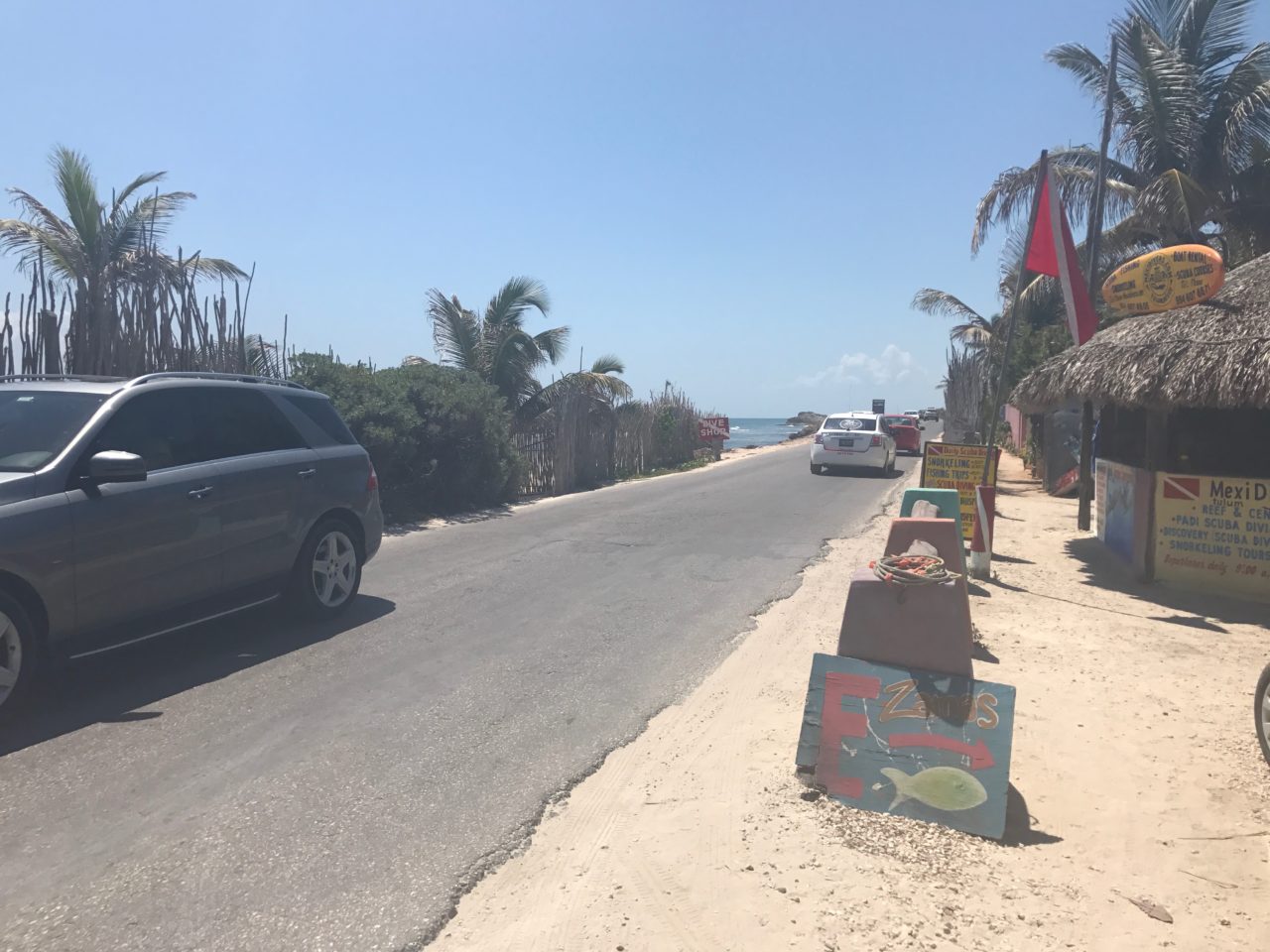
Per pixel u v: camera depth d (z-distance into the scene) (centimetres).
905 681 436
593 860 372
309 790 429
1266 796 434
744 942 318
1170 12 2075
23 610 493
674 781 445
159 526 568
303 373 1301
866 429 2283
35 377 633
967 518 1088
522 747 485
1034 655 656
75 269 1714
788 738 499
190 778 439
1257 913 342
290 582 691
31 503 505
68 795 420
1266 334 779
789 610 792
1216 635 715
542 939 320
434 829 395
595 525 1317
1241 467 1109
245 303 1203
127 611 554
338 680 583
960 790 408
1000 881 361
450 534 1223
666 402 2884
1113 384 880
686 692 575
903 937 322
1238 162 1980
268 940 317
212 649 647
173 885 349
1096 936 326
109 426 568
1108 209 2056
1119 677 607
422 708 538
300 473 685
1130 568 956
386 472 1348
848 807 418
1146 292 862
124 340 1041
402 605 788
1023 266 955
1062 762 473
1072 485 1698
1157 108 1961
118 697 545
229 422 655
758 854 376
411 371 1477
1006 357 934
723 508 1543
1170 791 439
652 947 316
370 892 347
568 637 698
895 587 453
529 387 2073
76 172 1773
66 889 346
